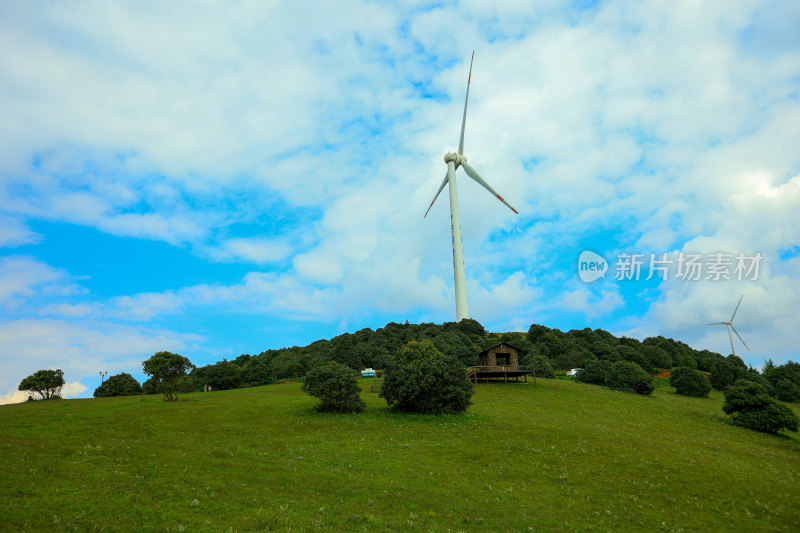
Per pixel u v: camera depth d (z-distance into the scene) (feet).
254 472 91.61
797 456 162.71
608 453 124.57
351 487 87.20
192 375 377.91
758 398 209.46
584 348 465.88
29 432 117.80
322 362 382.22
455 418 167.53
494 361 298.56
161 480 80.43
